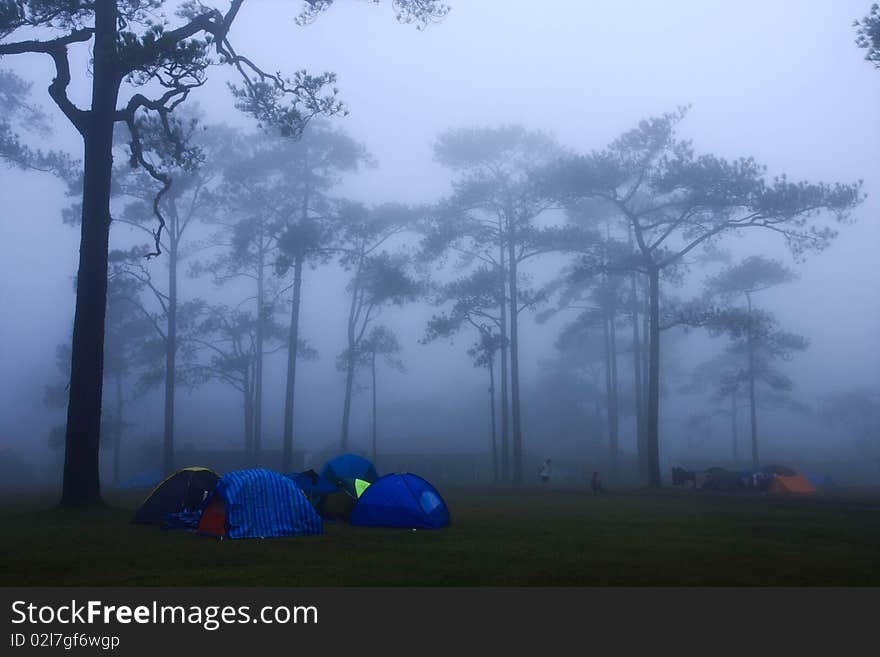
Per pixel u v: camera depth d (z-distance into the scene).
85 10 20.94
